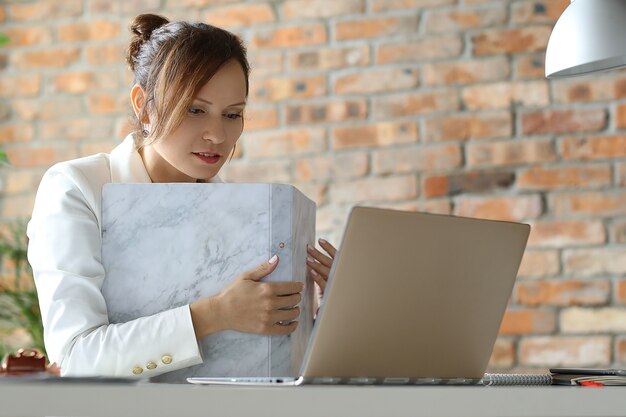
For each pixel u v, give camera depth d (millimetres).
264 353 1563
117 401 1122
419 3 3584
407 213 1363
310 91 3637
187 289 1601
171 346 1553
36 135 3803
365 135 3592
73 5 3812
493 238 1495
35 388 1131
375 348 1403
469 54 3549
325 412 1109
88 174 1847
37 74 3816
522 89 3512
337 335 1349
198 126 1830
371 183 3576
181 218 1604
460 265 1461
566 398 1107
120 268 1621
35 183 3781
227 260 1593
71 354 1609
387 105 3582
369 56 3607
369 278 1350
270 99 3658
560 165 3477
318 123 3625
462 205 3518
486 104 3527
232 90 1830
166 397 1116
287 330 1566
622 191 3438
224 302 1551
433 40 3570
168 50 1840
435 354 1485
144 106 1924
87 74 3789
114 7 3787
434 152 3545
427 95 3559
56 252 1730
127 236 1620
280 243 1582
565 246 3455
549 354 3436
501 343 3463
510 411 1107
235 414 1110
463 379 1534
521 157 3496
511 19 3533
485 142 3518
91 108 3777
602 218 3445
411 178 3551
